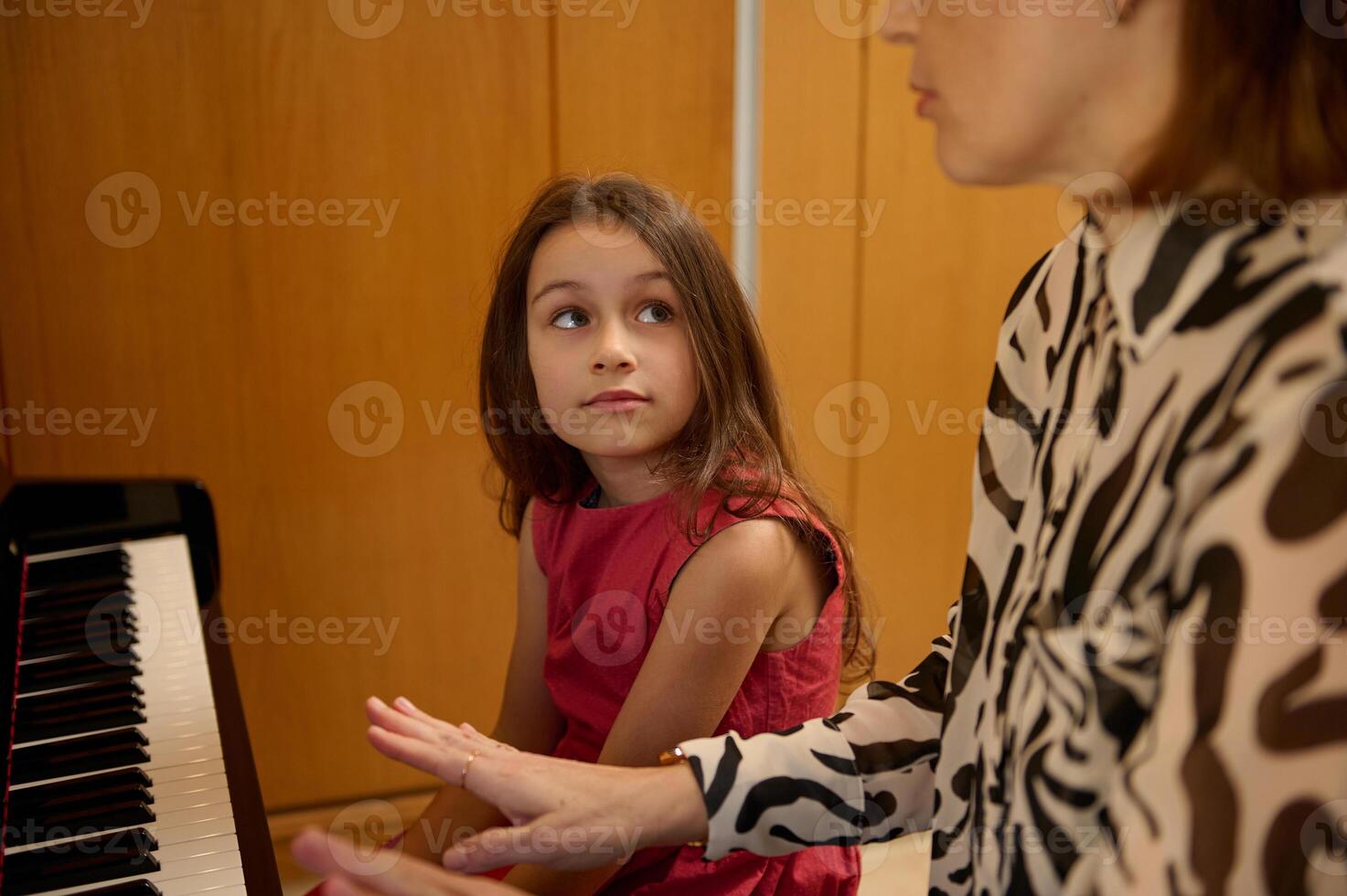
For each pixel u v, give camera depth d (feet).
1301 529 1.20
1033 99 1.47
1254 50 1.34
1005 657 1.76
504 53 5.83
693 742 2.21
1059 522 1.63
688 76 6.11
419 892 1.92
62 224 5.47
